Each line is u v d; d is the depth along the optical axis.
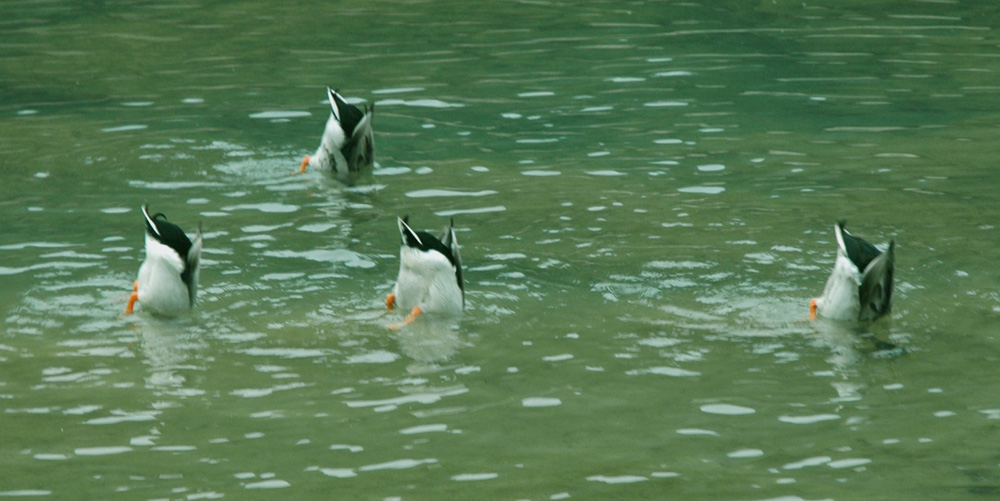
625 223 15.36
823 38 26.55
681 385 10.79
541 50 25.83
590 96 22.14
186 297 12.44
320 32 27.83
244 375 10.98
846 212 15.66
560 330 12.12
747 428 9.89
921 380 10.86
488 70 24.19
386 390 10.66
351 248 14.48
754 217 15.52
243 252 14.28
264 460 9.30
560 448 9.52
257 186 17.05
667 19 28.78
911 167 17.62
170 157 18.38
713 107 21.23
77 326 12.06
